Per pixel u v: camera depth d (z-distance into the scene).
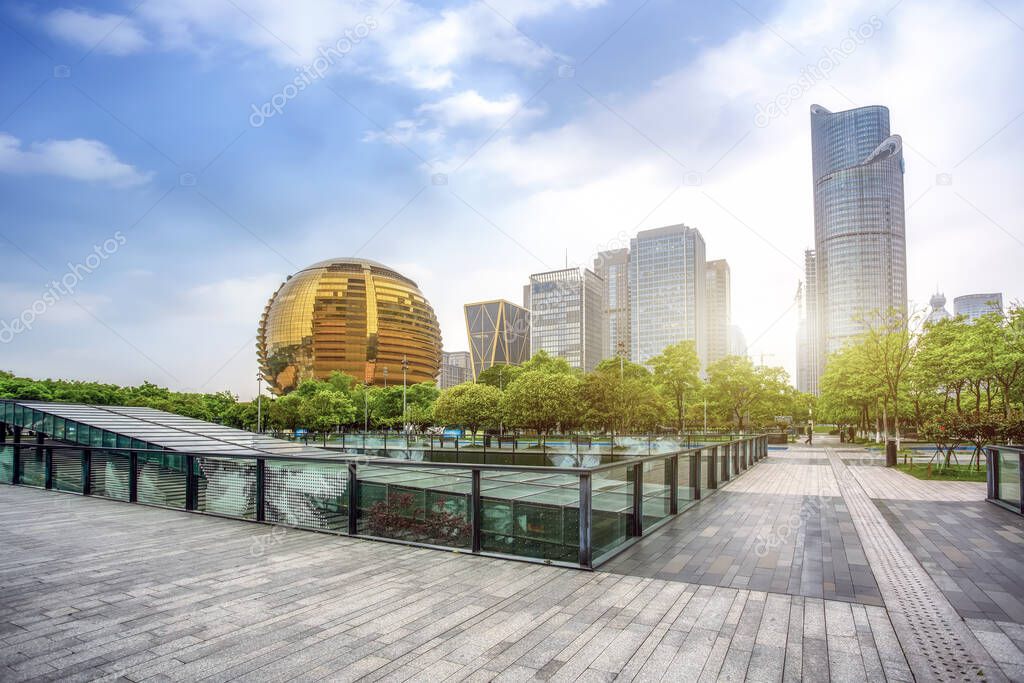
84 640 4.44
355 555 7.05
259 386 59.34
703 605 5.25
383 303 172.88
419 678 3.75
